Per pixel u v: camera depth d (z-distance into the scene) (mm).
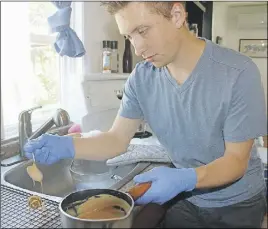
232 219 733
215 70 862
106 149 1012
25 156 1161
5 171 1103
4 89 1328
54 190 1166
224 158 821
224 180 787
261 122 822
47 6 1508
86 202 674
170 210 715
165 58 842
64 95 1573
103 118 1634
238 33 2953
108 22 1829
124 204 664
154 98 992
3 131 1301
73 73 1619
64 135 1105
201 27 2355
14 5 1376
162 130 1030
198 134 946
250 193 938
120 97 1737
